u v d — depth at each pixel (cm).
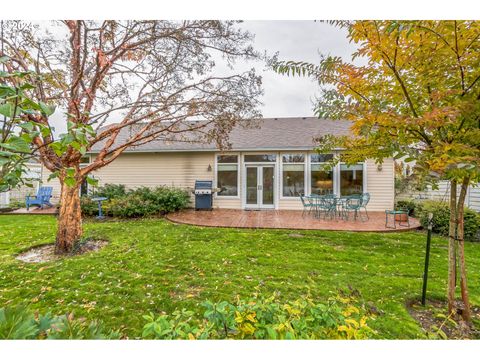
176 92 511
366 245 520
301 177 991
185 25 470
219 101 521
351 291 268
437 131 215
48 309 268
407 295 301
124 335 229
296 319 143
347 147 291
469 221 557
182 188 1056
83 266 393
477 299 293
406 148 203
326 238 576
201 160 1055
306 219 802
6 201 1088
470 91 205
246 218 819
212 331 139
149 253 461
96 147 1065
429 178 190
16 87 112
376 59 221
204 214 901
